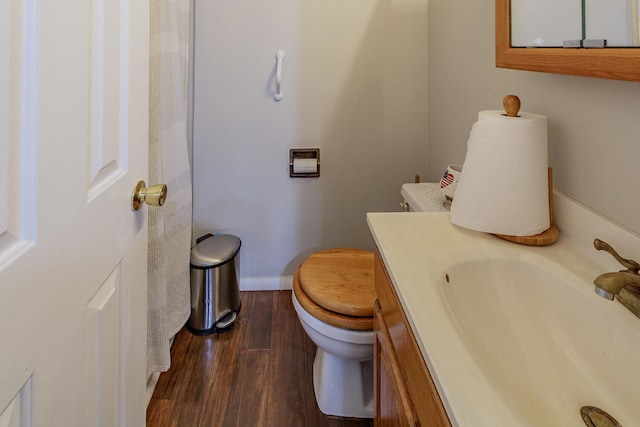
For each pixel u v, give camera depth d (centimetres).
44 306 53
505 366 63
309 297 130
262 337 179
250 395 145
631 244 68
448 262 75
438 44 181
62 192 57
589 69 66
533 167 82
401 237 86
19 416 49
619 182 72
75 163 60
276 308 202
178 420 134
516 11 90
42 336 53
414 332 58
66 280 58
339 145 204
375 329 98
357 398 137
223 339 177
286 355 167
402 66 198
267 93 198
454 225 92
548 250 81
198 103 196
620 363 58
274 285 217
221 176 204
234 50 193
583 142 82
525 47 88
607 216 75
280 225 211
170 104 144
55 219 55
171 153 147
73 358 61
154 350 136
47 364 54
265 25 192
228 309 188
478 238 86
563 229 86
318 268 144
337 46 196
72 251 60
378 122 202
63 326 58
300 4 192
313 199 209
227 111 198
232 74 195
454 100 161
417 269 72
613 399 57
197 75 194
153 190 85
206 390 147
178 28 150
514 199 82
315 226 212
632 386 55
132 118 82
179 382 151
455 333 55
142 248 90
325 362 139
